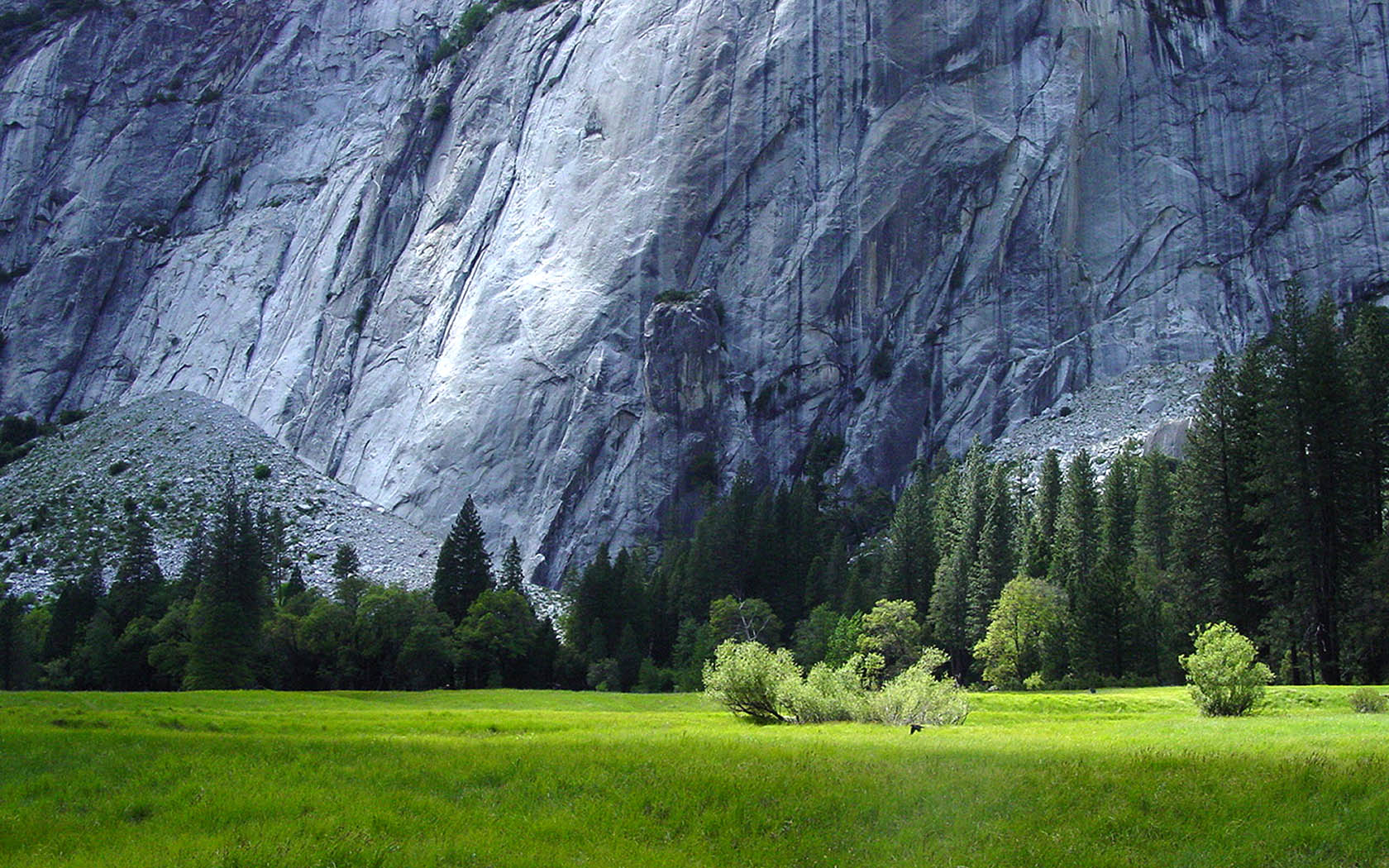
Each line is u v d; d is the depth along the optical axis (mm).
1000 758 26766
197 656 81812
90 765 29812
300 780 27406
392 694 72938
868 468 134875
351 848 22359
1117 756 26375
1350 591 63406
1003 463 113750
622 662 96062
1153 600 78438
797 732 38250
